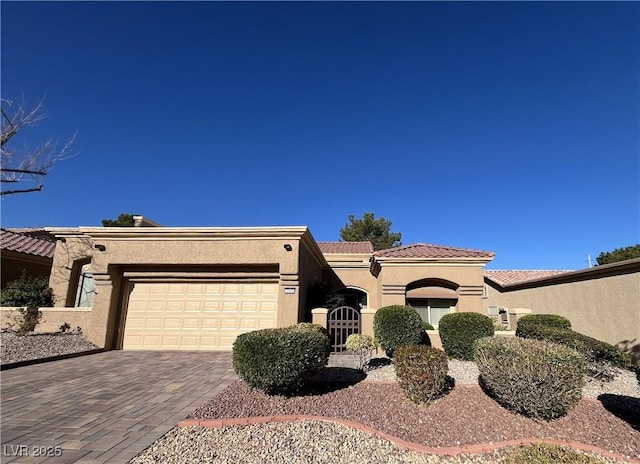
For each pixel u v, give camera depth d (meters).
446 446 5.89
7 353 12.05
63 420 6.47
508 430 6.48
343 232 39.53
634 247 25.30
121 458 5.05
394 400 7.70
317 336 8.16
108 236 14.63
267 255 14.05
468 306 15.81
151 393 8.23
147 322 14.65
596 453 5.89
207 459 5.16
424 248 17.48
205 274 14.67
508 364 7.04
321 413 6.96
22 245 20.61
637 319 12.14
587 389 8.95
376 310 14.38
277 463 5.16
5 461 4.87
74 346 13.57
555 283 17.30
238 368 7.81
